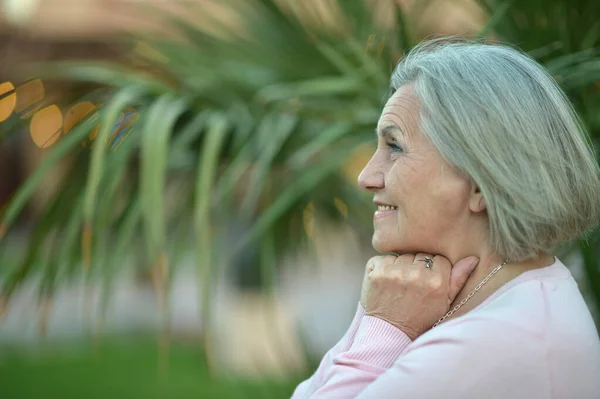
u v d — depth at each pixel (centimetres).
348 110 261
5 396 562
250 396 410
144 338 736
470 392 137
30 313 466
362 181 160
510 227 144
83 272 259
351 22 277
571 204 146
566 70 212
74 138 230
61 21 634
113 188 232
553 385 138
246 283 804
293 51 290
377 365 153
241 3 302
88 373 627
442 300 155
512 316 140
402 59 177
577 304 147
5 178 1322
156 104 235
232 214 299
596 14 227
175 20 313
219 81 275
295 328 336
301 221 310
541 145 144
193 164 269
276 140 253
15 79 289
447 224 152
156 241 213
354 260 371
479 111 144
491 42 198
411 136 152
